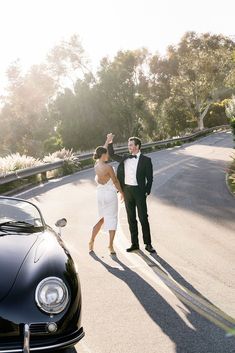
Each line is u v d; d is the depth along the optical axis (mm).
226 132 73562
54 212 12406
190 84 73188
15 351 3641
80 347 4496
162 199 14805
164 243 9000
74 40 68312
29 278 3979
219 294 6137
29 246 4590
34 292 3850
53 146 44062
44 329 3725
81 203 14094
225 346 4555
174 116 75250
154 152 40750
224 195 15648
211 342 4645
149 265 7473
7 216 5355
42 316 3729
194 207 13289
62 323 3785
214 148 44031
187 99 74625
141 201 8250
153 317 5297
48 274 4023
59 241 4996
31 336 3695
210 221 11219
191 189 17109
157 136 58031
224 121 80875
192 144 51781
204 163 28375
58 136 50344
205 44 93438
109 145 8398
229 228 10414
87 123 52406
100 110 53031
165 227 10539
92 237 8266
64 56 68812
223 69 72875
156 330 4930
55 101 53688
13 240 4711
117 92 53531
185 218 11625
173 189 17125
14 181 18625
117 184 8070
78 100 52719
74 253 8156
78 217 11695
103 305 5648
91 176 22719
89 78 53844
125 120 53312
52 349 3738
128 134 53625
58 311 3789
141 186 8234
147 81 89562
